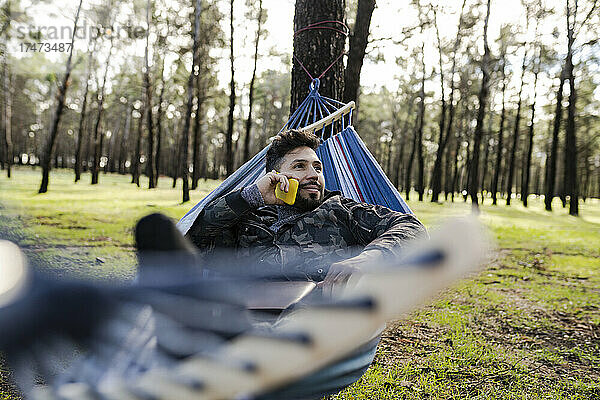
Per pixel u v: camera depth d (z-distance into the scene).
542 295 6.82
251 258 2.54
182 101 45.41
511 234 13.91
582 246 12.10
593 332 5.32
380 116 48.50
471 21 26.12
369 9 7.18
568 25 25.53
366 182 3.84
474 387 3.84
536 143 47.94
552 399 3.70
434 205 25.19
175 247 1.13
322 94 5.42
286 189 2.22
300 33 5.52
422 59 31.20
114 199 18.48
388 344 4.62
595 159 53.25
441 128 30.27
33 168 53.69
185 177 19.91
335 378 1.37
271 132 51.75
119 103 52.88
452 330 5.07
